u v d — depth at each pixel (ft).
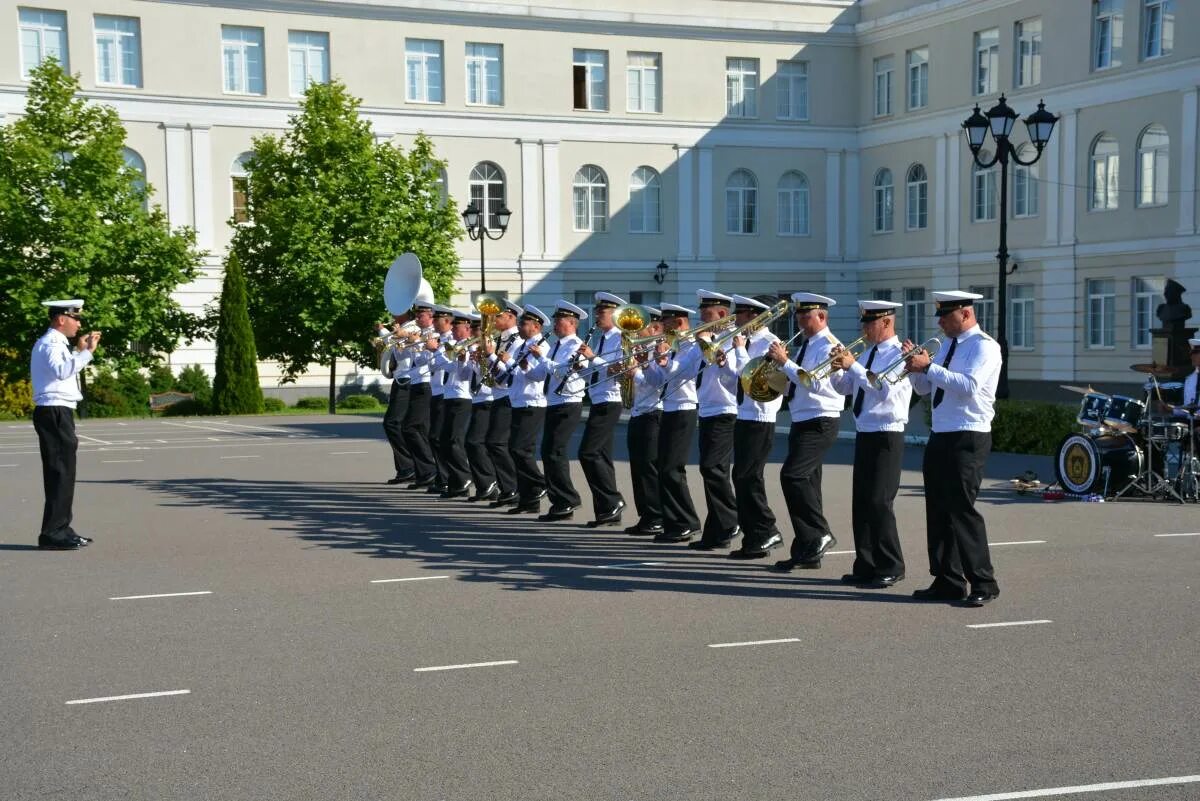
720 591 30.04
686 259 138.92
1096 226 113.19
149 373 122.11
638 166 137.49
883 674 22.88
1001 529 38.73
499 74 133.28
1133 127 109.09
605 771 18.16
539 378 42.29
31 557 35.06
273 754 18.94
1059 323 117.29
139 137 122.21
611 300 40.55
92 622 27.17
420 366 50.47
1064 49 114.73
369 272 111.34
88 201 105.19
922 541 36.83
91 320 104.94
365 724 20.25
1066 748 19.02
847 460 60.49
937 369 28.04
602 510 40.52
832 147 141.49
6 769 18.44
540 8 132.36
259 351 115.65
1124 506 43.78
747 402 34.24
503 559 34.42
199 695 21.86
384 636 25.79
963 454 28.30
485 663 23.71
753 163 140.26
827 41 140.46
